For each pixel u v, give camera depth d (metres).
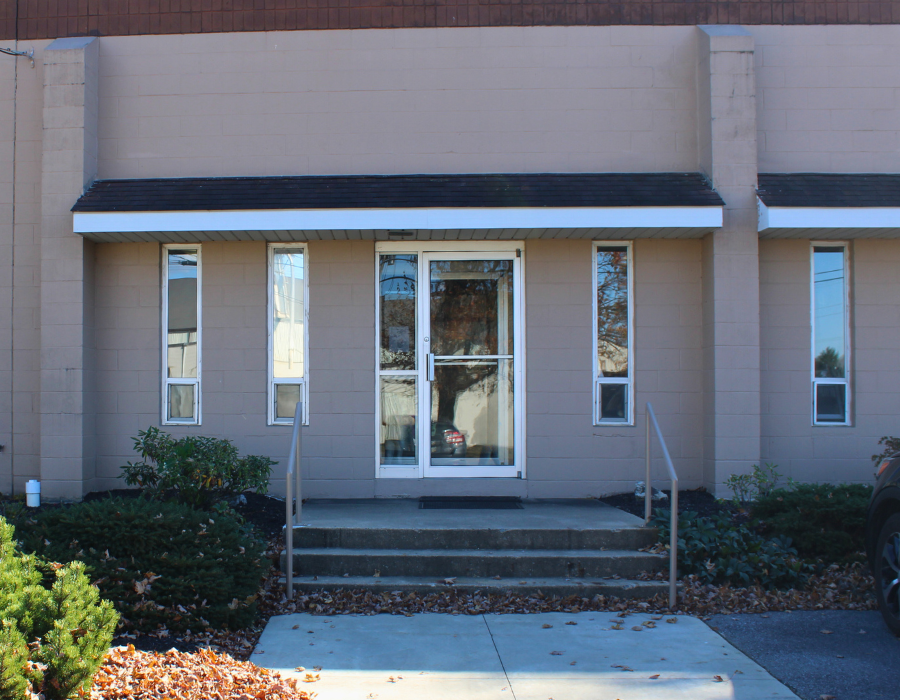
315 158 7.82
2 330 7.83
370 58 7.86
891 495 5.00
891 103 7.92
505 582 5.77
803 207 7.19
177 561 4.84
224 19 7.87
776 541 6.03
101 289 7.78
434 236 7.57
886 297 7.80
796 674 4.34
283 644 4.76
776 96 7.89
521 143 7.84
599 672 4.37
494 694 4.07
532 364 7.74
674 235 7.59
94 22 7.91
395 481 7.74
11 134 7.87
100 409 7.75
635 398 7.77
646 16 7.91
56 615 3.53
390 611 5.41
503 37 7.87
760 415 7.67
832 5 7.92
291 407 7.80
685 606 5.48
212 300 7.77
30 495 7.30
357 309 7.75
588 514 6.77
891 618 4.88
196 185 7.59
